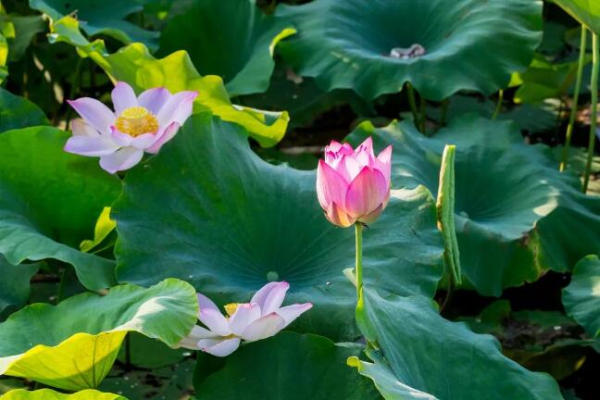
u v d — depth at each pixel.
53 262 4.04
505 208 4.26
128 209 3.84
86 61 4.79
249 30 4.50
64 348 3.58
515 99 4.75
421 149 4.29
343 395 3.67
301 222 3.94
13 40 4.43
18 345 3.67
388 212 3.92
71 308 3.73
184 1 4.65
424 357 3.69
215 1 4.54
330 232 3.92
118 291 3.73
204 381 3.69
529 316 4.20
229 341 3.68
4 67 4.23
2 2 4.75
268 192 3.95
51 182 3.95
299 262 3.90
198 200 3.88
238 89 4.36
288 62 4.50
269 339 3.71
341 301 3.80
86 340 3.58
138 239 3.81
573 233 4.20
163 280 3.72
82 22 4.37
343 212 3.62
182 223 3.86
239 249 3.88
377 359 3.61
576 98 4.57
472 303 4.27
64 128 4.70
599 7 4.23
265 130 4.19
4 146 3.92
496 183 4.30
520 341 4.13
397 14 4.59
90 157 3.96
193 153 3.91
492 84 4.38
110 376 3.96
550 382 3.74
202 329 3.69
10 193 3.92
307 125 4.79
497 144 4.35
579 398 4.05
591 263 4.08
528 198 4.25
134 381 3.95
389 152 3.64
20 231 3.84
